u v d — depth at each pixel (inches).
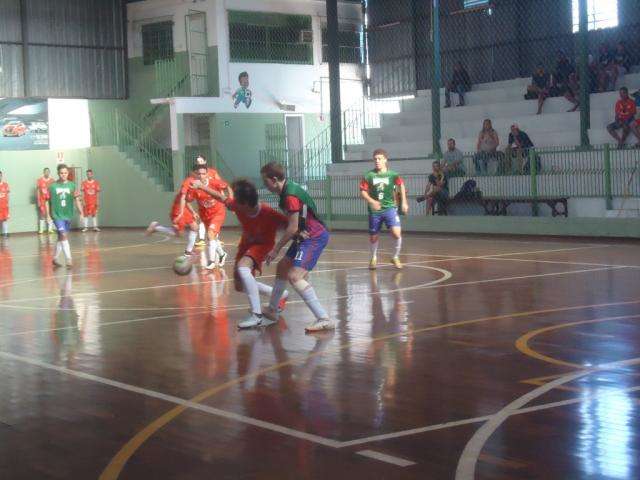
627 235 883.4
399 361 341.4
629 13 1136.2
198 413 274.7
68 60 1385.3
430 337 387.5
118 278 668.1
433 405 275.0
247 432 252.4
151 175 1369.3
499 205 1011.9
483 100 1229.7
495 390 291.0
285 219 428.1
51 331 438.0
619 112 955.3
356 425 255.8
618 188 922.7
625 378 301.3
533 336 380.8
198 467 224.1
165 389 308.2
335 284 580.4
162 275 677.9
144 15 1403.8
